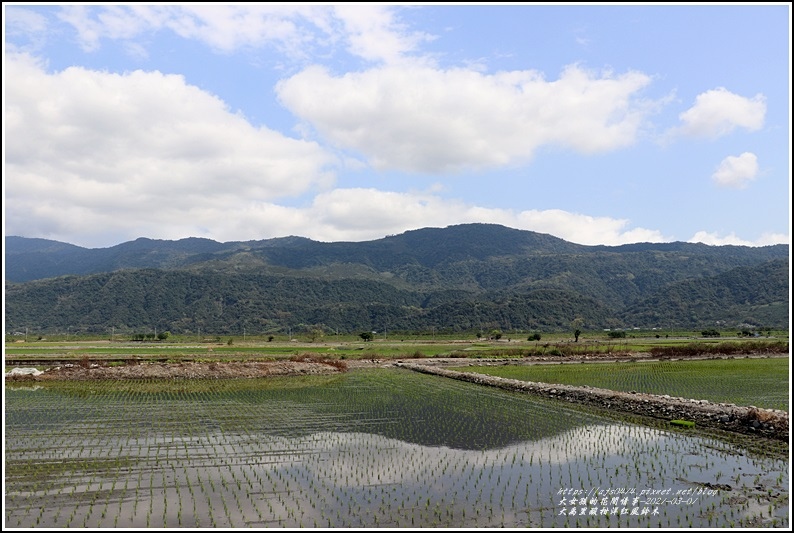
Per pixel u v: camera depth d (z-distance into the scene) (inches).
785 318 7249.0
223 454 772.0
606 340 4788.4
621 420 1027.9
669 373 1898.4
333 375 1975.9
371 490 624.4
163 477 665.0
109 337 5949.8
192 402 1261.1
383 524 529.3
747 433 889.5
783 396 1290.6
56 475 669.3
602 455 770.8
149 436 882.1
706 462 732.7
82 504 575.2
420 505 580.1
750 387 1480.1
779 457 752.3
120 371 1840.6
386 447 817.5
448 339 5487.2
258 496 603.5
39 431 914.7
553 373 1947.6
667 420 1018.1
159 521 532.1
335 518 543.5
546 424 991.0
